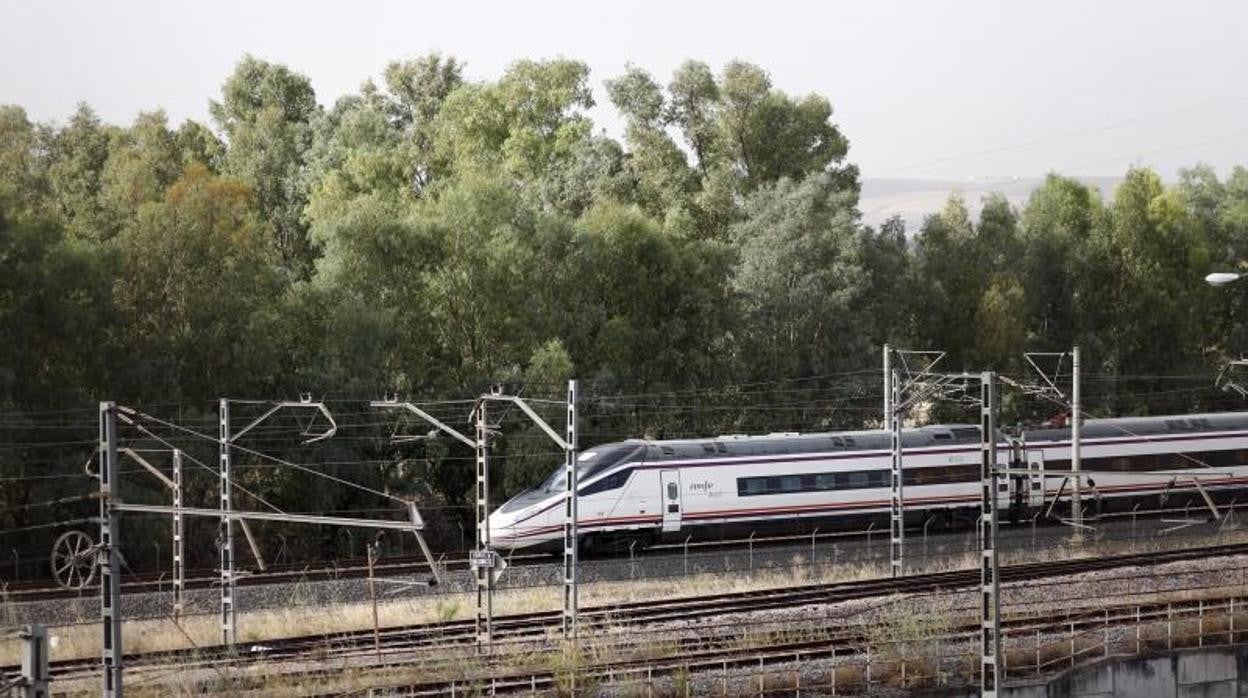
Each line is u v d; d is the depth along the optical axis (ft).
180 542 159.12
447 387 249.75
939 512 217.56
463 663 132.77
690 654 138.10
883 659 137.69
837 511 209.46
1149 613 155.63
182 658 138.31
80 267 215.31
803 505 207.00
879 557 196.85
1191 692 145.89
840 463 210.38
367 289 250.78
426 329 256.73
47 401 217.36
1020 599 167.84
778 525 206.49
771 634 147.43
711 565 190.80
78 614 161.58
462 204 257.55
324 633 147.43
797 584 179.73
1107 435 229.86
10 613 158.71
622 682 128.98
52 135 304.91
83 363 223.71
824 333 285.23
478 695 122.01
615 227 270.67
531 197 308.19
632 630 148.25
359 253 251.39
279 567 209.77
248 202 262.67
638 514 197.57
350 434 236.22
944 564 191.83
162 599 167.94
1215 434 236.02
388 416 239.91
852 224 293.64
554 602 168.86
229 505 153.28
